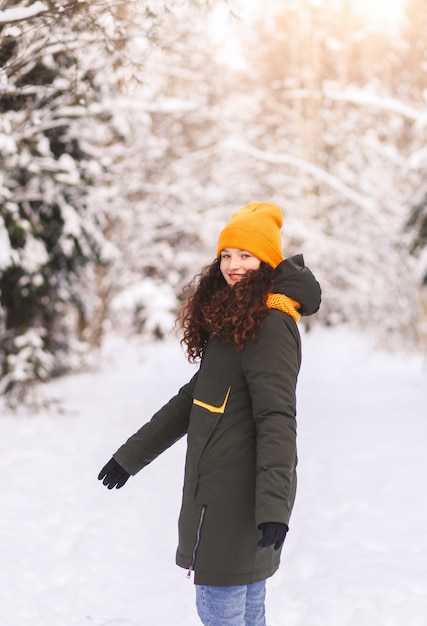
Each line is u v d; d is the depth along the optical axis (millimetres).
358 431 8305
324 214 25781
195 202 22453
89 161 9328
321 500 5211
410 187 20656
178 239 24812
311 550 4051
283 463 1960
